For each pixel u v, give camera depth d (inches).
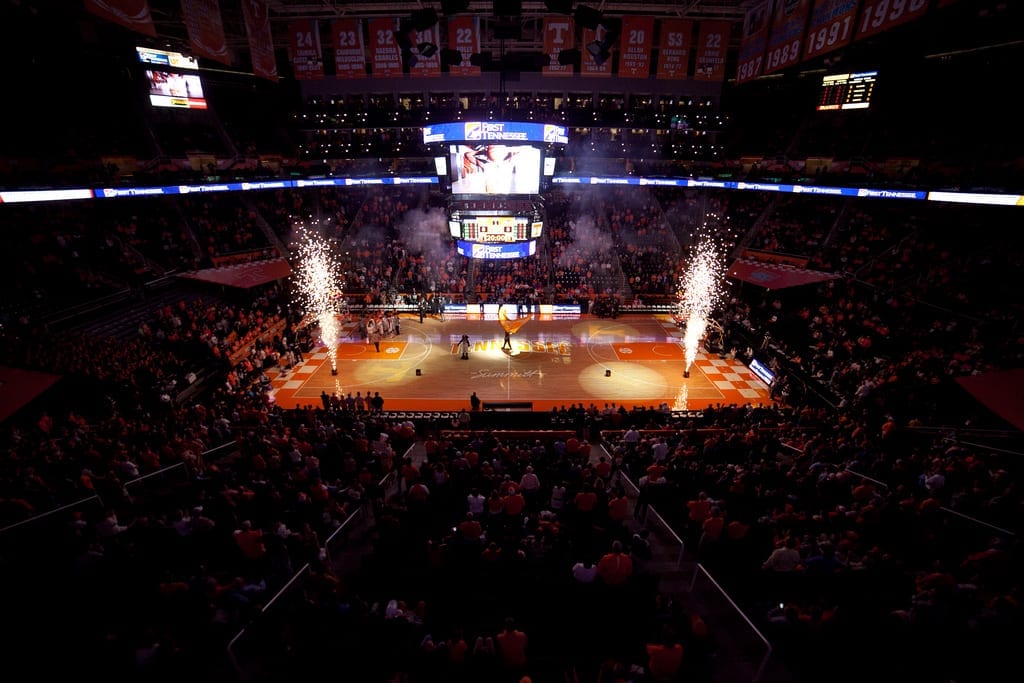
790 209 1566.2
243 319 1088.8
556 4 628.4
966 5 1073.5
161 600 309.6
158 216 1310.3
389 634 289.1
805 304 1245.7
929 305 1003.3
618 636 300.4
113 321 979.9
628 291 1457.9
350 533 438.9
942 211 1189.7
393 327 1269.7
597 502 434.6
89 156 1234.0
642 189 1835.6
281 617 299.0
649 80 1665.8
